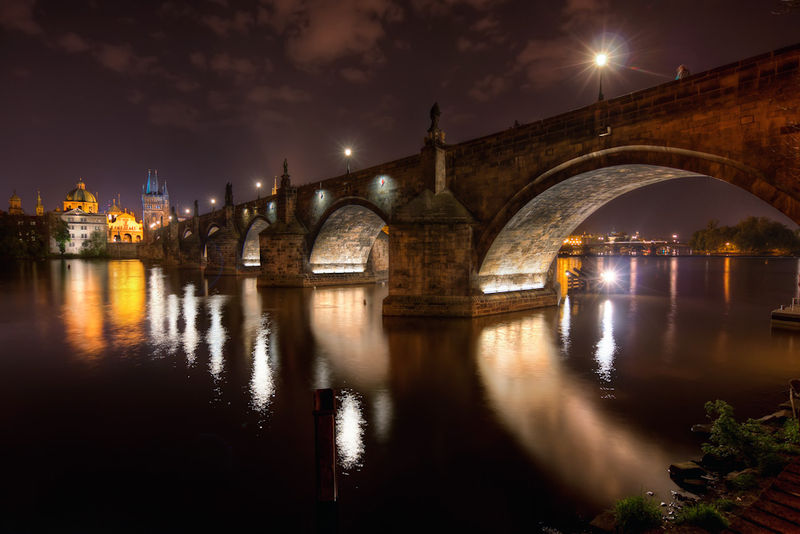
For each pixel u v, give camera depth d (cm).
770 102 1524
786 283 5900
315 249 4966
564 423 1185
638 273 8294
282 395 1409
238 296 4147
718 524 646
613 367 1725
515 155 2528
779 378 1574
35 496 851
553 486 876
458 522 765
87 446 1059
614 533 697
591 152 2133
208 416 1238
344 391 1451
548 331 2430
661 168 2019
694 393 1416
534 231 2884
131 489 876
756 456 868
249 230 6988
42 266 10256
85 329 2511
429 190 2917
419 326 2550
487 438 1097
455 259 2780
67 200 19450
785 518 589
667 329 2516
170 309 3297
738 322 2766
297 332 2400
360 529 746
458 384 1521
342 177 4222
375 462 980
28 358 1859
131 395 1407
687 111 1766
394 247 2873
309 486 887
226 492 864
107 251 16625
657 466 948
